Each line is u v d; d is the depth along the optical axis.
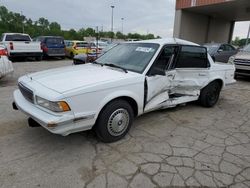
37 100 2.93
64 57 17.48
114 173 2.67
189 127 4.06
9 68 7.04
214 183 2.55
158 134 3.73
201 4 18.30
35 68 11.24
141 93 3.56
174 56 4.17
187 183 2.54
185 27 21.17
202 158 3.05
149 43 4.13
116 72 3.59
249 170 2.82
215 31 25.14
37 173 2.64
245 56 8.57
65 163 2.85
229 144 3.48
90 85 2.98
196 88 4.75
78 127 2.92
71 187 2.43
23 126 3.85
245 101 5.96
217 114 4.83
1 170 2.67
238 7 18.61
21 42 13.68
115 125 3.35
